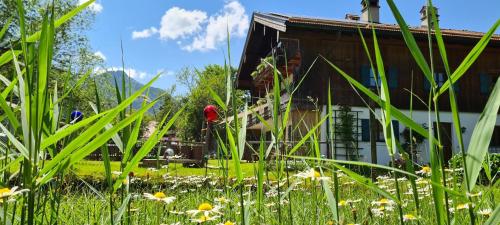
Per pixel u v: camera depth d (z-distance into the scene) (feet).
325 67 51.03
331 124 4.51
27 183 2.73
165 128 3.64
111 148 23.70
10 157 3.69
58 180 4.00
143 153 3.60
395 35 50.19
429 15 2.74
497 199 5.91
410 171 3.18
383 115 3.38
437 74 53.31
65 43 72.18
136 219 6.19
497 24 2.52
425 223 6.22
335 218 4.12
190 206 8.70
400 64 53.52
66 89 3.88
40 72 2.71
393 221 7.12
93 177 14.07
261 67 51.88
